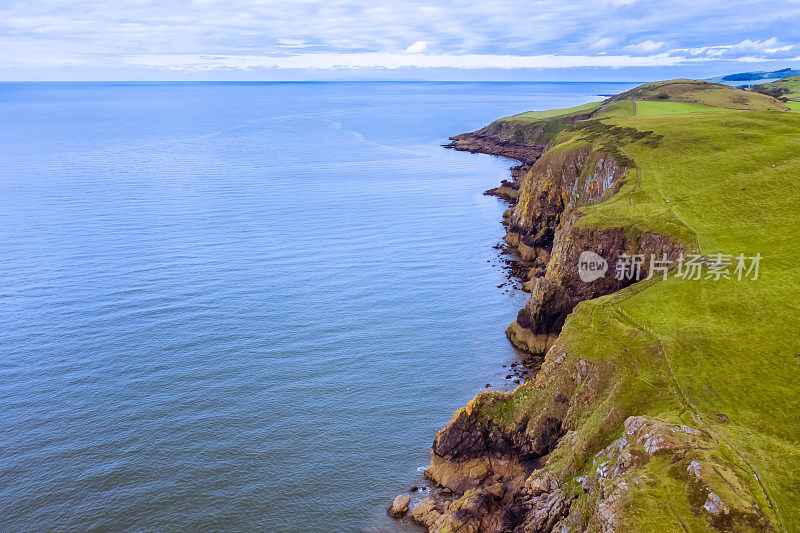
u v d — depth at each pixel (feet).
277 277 310.45
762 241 202.80
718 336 158.51
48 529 141.08
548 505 129.59
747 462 115.34
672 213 231.91
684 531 101.24
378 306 274.36
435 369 217.77
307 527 142.72
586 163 343.46
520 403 167.02
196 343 233.76
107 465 162.30
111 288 290.35
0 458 164.55
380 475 161.68
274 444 172.86
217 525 142.61
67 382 204.13
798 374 140.67
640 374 149.69
